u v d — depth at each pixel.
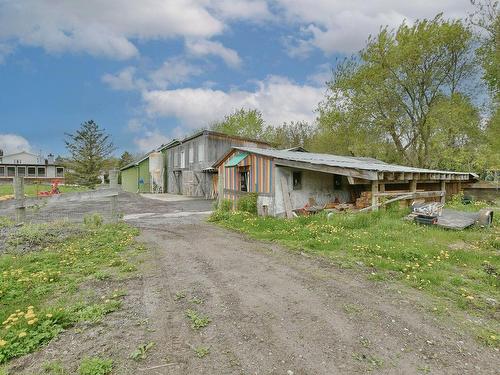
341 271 5.36
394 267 5.38
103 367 2.77
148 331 3.42
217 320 3.67
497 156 21.17
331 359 2.92
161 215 14.40
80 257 6.33
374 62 22.72
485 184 20.83
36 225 8.84
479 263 5.64
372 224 8.87
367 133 24.48
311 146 37.81
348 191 14.29
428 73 21.59
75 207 17.61
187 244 7.71
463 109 20.67
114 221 10.66
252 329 3.46
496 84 19.17
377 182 10.43
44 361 2.88
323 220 9.50
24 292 4.50
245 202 13.06
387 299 4.21
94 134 45.44
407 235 7.61
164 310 3.93
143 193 32.28
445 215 9.80
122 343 3.18
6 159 53.69
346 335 3.33
